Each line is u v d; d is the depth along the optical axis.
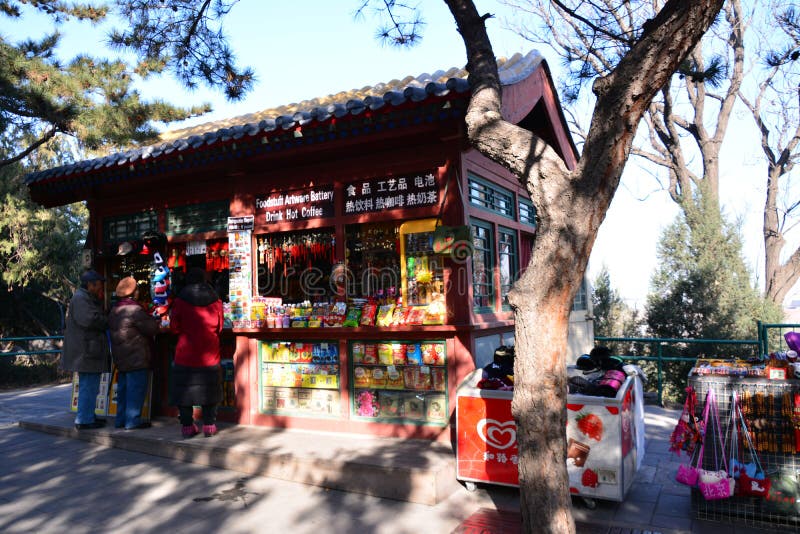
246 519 4.39
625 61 3.37
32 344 17.48
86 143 10.77
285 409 6.41
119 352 6.59
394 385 5.79
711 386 4.21
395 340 5.79
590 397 4.41
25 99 10.04
